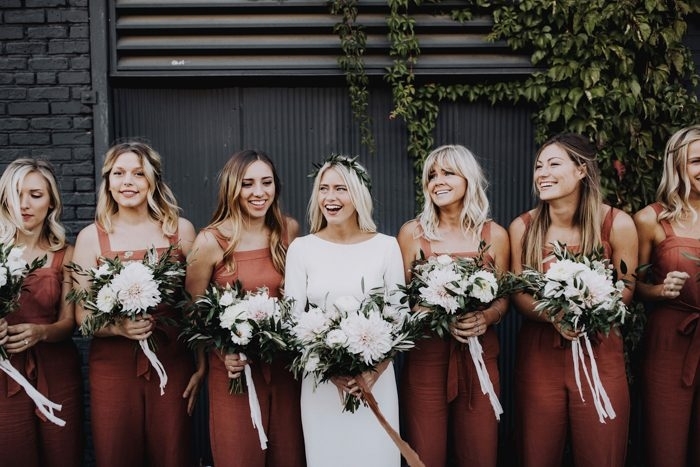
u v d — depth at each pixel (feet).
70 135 12.09
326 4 12.10
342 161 8.94
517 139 12.64
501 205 12.72
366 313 7.83
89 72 12.05
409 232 9.54
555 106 12.06
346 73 12.13
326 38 12.28
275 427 8.88
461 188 9.11
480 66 12.17
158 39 12.23
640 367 10.05
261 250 9.37
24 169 8.99
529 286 8.46
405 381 9.34
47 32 11.98
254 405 8.47
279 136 12.65
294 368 8.04
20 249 8.32
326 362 7.72
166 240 9.38
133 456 9.04
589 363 8.93
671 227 9.62
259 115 12.62
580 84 12.01
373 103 12.59
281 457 8.95
